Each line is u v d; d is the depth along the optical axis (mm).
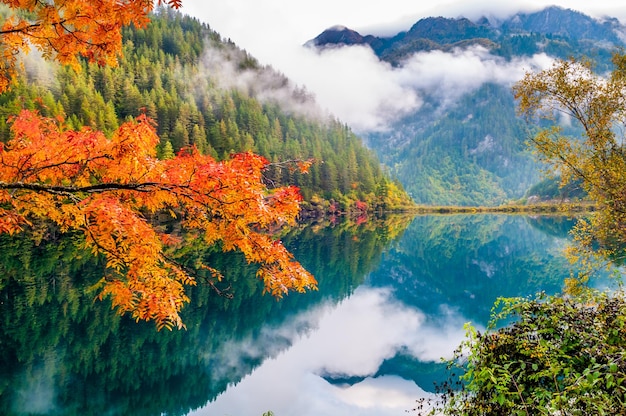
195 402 14703
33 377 15133
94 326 20297
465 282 39031
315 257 47094
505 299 6457
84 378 15469
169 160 5027
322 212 96688
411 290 36094
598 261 13773
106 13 4105
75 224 4988
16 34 4664
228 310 25906
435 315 28250
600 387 4777
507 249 58812
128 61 115250
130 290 5117
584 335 5387
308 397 15898
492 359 5551
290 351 20953
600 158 13914
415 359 20156
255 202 4652
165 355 18453
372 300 32281
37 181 5031
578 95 14047
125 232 4773
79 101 67562
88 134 4957
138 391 15055
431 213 141000
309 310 28719
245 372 17953
